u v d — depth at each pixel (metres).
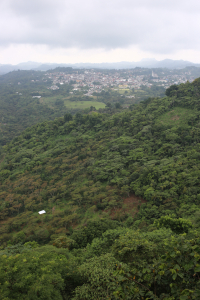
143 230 26.84
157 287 8.47
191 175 35.72
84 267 12.64
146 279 7.50
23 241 32.59
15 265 11.41
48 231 34.50
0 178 58.28
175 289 6.43
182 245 6.84
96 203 40.06
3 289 9.96
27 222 38.91
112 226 27.92
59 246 21.92
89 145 63.56
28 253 14.05
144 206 34.22
